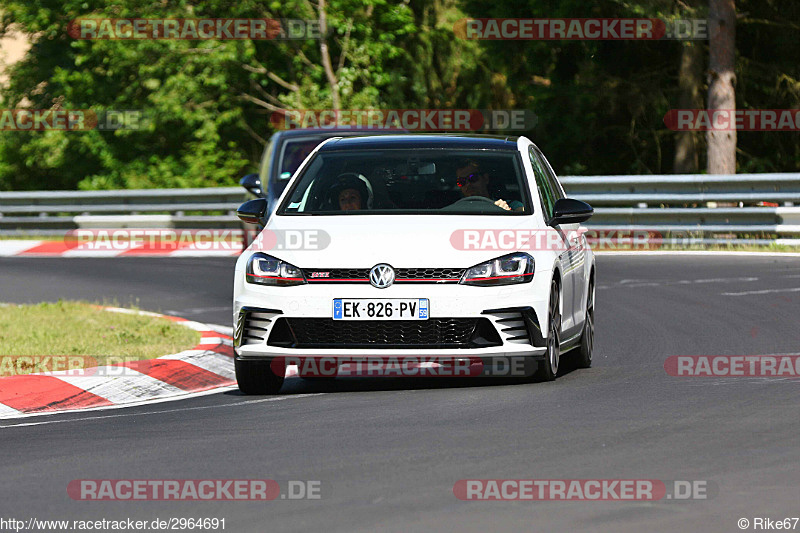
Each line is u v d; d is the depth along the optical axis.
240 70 139.88
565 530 18.58
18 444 26.86
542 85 118.38
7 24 154.25
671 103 116.44
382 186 35.16
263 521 19.39
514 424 27.17
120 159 147.00
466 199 34.66
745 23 115.12
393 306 31.78
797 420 27.02
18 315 50.41
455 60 135.75
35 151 149.50
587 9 109.75
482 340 32.03
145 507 20.47
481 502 20.23
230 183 138.75
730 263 67.06
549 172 39.34
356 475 22.41
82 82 146.88
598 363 38.47
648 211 80.12
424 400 31.12
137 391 35.34
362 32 135.25
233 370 39.53
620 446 24.50
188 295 60.59
